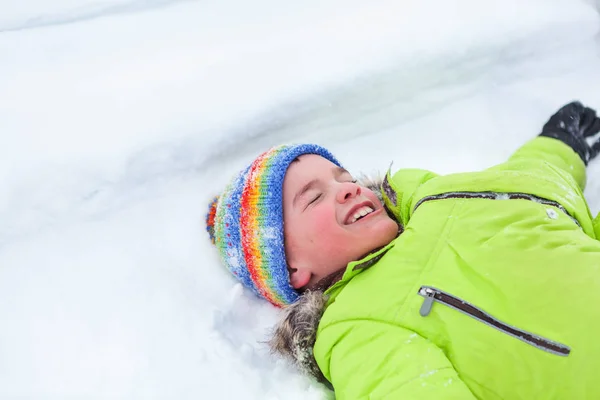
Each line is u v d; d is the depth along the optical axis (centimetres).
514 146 204
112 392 135
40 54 208
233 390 136
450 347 123
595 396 109
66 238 170
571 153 178
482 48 219
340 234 146
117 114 188
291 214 153
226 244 160
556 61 227
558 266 123
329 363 137
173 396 134
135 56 208
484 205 140
